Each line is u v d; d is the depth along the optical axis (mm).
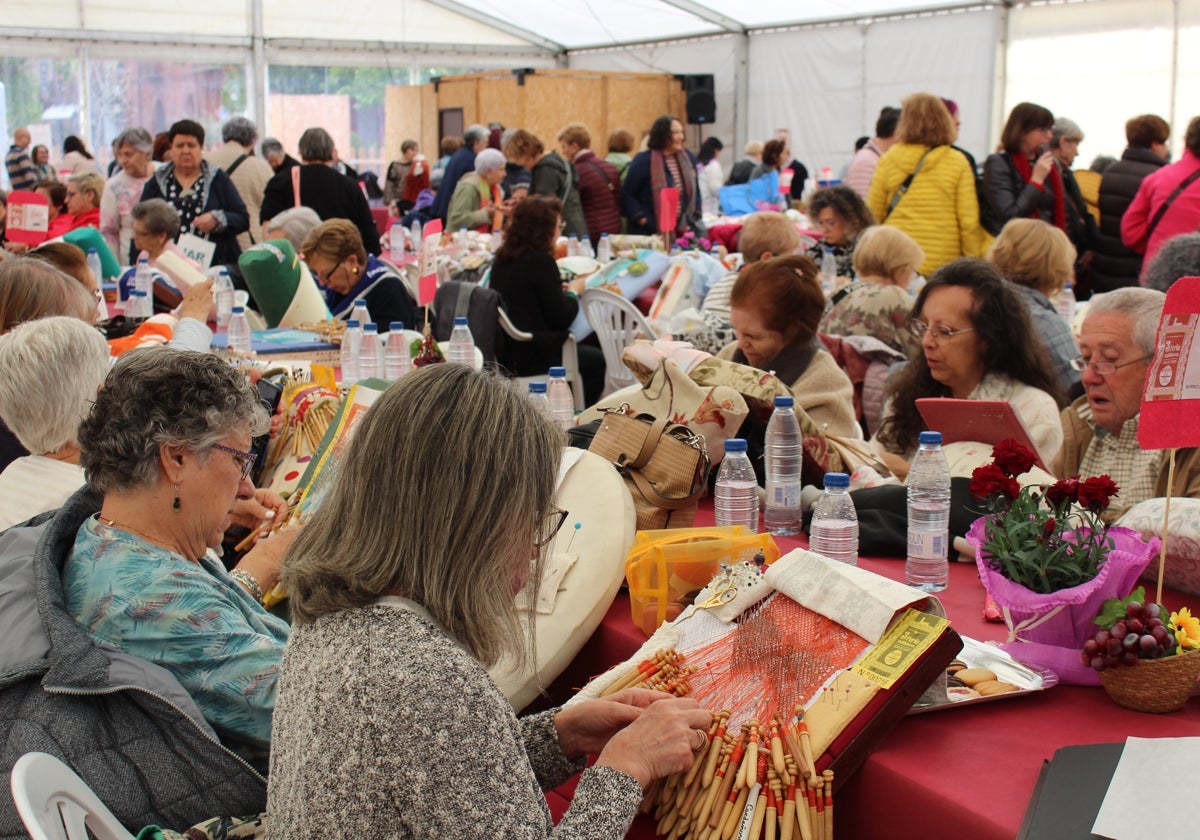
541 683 1920
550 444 1317
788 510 2396
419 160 13055
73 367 2188
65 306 3010
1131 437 2396
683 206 9289
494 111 15711
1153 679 1533
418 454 1261
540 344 5605
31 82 13680
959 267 2744
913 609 1585
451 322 5504
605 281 6418
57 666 1520
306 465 2736
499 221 8898
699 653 1710
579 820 1321
